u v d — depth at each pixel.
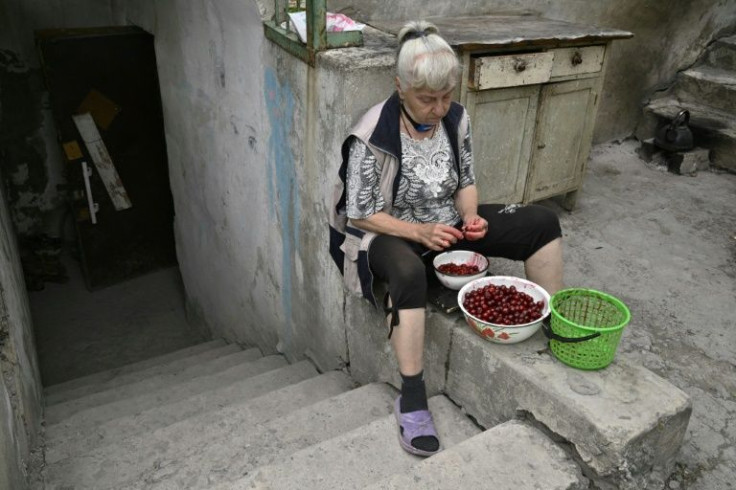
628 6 4.66
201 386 3.74
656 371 2.82
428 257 2.57
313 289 3.31
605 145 5.30
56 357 5.65
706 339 3.05
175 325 6.15
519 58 3.33
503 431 2.04
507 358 2.12
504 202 3.83
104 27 5.54
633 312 3.25
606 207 4.34
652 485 1.96
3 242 3.89
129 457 2.59
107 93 5.62
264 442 2.48
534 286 2.31
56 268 6.59
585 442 1.88
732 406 2.62
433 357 2.46
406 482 1.84
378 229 2.31
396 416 2.29
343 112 2.53
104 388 4.46
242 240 4.31
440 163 2.35
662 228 4.08
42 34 5.31
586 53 3.63
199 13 3.84
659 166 4.95
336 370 3.25
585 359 2.02
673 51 5.13
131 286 6.57
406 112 2.24
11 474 2.04
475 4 4.01
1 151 6.22
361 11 3.66
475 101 3.38
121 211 6.18
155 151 6.08
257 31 3.18
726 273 3.60
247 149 3.75
